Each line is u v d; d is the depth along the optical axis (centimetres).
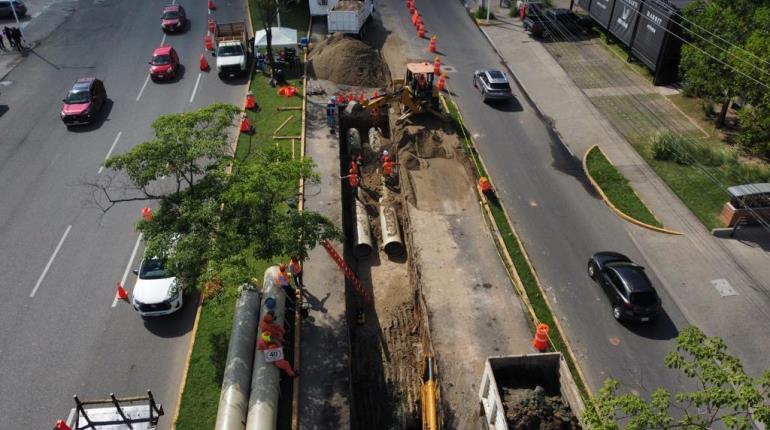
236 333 1833
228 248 1711
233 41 3794
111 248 2381
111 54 4038
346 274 2261
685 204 2695
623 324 2127
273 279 2036
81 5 4900
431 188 2852
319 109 3381
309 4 4469
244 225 1753
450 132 3234
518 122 3347
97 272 2264
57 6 4878
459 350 2008
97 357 1928
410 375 2091
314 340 1959
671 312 2169
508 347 2020
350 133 3303
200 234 1725
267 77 3706
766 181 2719
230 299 1648
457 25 4603
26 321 2047
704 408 1752
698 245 2473
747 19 2908
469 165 2955
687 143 3030
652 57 3625
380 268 2550
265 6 3462
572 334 2084
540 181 2869
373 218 2800
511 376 1695
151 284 2067
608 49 4172
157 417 1582
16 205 2592
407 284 2464
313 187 2723
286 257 2247
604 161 2991
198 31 4394
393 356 2167
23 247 2366
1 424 1705
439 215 2672
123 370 1886
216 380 1802
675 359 1252
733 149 3005
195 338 1945
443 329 2088
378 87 3681
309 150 2994
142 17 4647
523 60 4050
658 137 3028
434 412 1769
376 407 1970
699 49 2788
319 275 2233
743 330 2095
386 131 3447
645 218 2616
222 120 1945
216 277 1619
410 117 3322
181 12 4466
